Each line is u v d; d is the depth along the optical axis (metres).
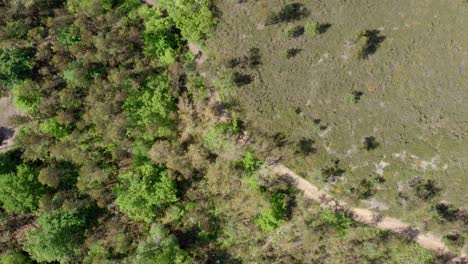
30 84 47.25
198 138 46.31
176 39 47.00
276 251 45.28
